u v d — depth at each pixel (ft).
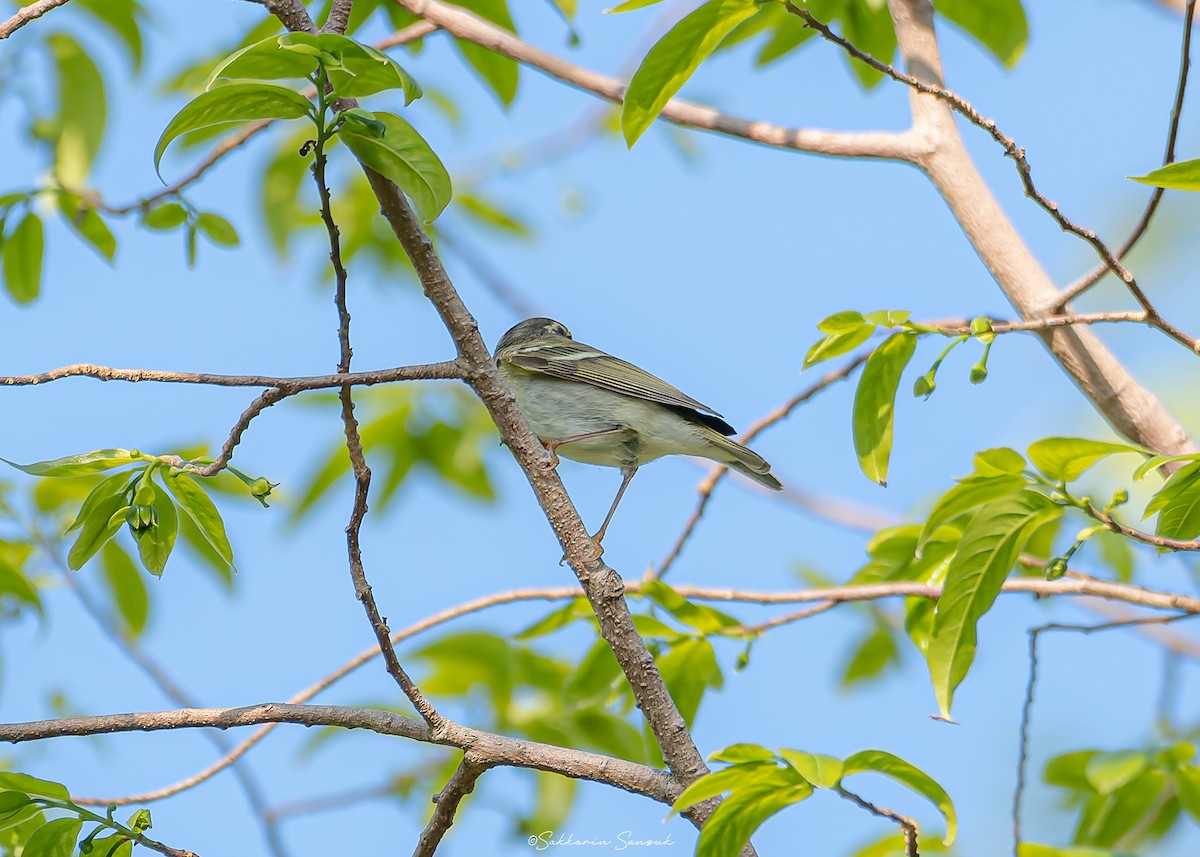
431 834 25.91
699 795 21.61
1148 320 25.50
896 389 29.22
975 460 24.89
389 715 25.43
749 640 34.42
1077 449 23.79
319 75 23.82
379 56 23.25
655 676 26.37
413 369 26.53
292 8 27.55
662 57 27.14
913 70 33.50
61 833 24.59
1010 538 24.59
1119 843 33.27
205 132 41.55
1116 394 29.71
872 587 34.06
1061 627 29.43
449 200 25.75
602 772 25.45
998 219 31.48
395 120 24.98
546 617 35.65
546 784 42.04
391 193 26.96
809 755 21.06
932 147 32.45
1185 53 24.23
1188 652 37.99
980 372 26.02
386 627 24.73
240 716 25.27
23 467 25.27
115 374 24.68
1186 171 22.41
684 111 34.76
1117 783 30.71
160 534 26.53
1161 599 29.96
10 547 40.47
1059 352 30.14
